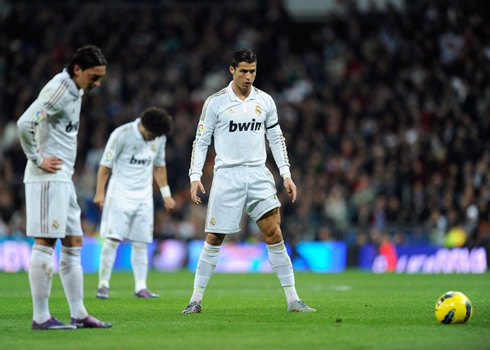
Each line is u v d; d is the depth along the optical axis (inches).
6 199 2282.2
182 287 1380.4
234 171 816.9
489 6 2554.1
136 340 599.8
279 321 726.5
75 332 650.8
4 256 2087.8
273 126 840.3
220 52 2755.9
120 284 1496.1
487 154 2066.9
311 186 2226.9
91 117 2588.6
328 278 1683.1
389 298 1047.6
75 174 2447.1
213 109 821.9
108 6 3065.9
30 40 2940.5
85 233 2164.1
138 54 2768.2
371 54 2600.9
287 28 2940.5
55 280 1553.9
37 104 664.4
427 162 2167.8
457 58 2429.9
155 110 1127.0
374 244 2085.4
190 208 2299.5
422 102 2400.3
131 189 1120.2
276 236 819.4
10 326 703.1
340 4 2797.7
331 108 2480.3
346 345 569.3
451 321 694.5
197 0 3051.2
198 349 554.9
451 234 1984.5
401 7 2881.4
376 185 2174.0
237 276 1829.5
